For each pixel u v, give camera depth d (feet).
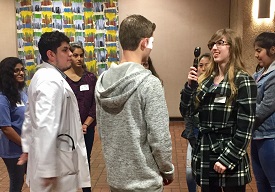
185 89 6.89
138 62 5.13
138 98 4.78
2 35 22.48
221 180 6.30
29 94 6.56
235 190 6.36
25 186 12.20
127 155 4.95
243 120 6.00
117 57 22.95
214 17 22.79
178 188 12.14
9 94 8.17
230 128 6.24
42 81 6.19
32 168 6.48
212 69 6.73
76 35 22.54
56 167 6.15
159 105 4.77
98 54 22.88
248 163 6.45
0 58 22.68
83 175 6.89
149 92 4.75
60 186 6.42
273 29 19.15
